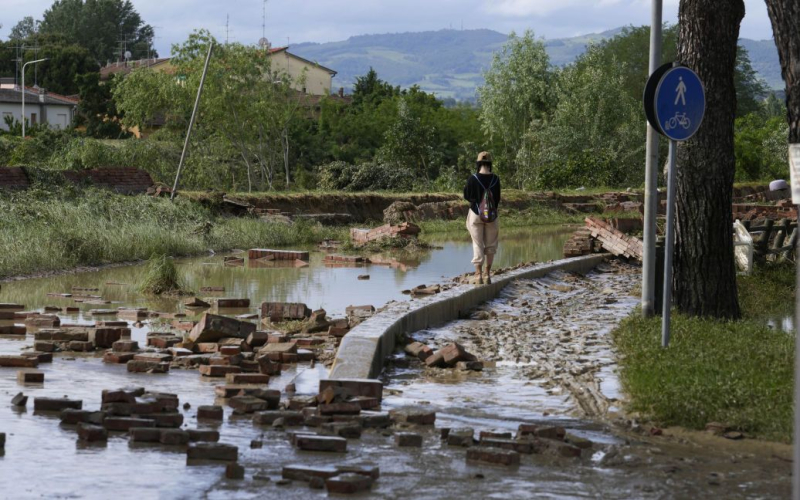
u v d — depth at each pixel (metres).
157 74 53.09
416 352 10.80
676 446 7.12
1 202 23.64
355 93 90.81
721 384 8.27
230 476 6.09
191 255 24.70
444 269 22.31
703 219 13.16
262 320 13.59
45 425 7.35
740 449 7.04
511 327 13.24
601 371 10.13
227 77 49.34
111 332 11.24
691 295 13.27
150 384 9.16
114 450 6.70
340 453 6.77
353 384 8.38
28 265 19.14
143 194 29.88
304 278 19.81
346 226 36.50
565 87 62.72
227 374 9.30
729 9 12.97
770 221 19.45
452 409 8.34
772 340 10.76
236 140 50.50
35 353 10.19
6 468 6.19
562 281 19.72
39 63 100.75
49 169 28.05
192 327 12.73
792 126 9.22
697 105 10.34
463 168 63.88
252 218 32.03
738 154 70.50
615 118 60.72
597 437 7.38
